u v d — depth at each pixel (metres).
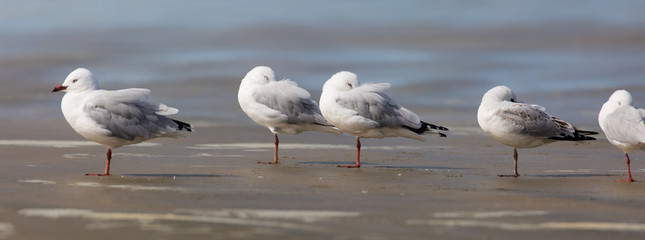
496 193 12.22
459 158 16.41
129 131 13.98
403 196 11.90
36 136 18.62
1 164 14.83
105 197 11.59
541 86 28.03
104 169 14.50
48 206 10.90
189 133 19.39
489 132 14.64
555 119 14.75
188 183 12.98
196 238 9.25
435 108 24.12
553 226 10.02
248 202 11.30
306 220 10.18
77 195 11.73
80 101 14.04
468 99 25.84
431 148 17.75
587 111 23.30
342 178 13.70
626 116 13.77
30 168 14.42
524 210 10.94
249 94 16.53
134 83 28.58
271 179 13.49
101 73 31.08
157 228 9.69
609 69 31.19
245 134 19.48
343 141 18.69
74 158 15.70
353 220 10.21
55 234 9.39
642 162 15.82
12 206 10.88
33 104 24.30
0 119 21.48
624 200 11.75
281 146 17.95
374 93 16.30
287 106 16.39
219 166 15.07
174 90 27.08
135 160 15.63
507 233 9.64
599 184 13.27
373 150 17.48
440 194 12.09
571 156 16.58
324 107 16.20
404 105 24.58
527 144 14.59
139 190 12.23
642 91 26.45
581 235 9.61
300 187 12.67
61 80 29.45
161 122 14.35
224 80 29.02
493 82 29.05
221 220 10.12
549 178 13.91
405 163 15.77
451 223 10.12
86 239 9.19
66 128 20.00
